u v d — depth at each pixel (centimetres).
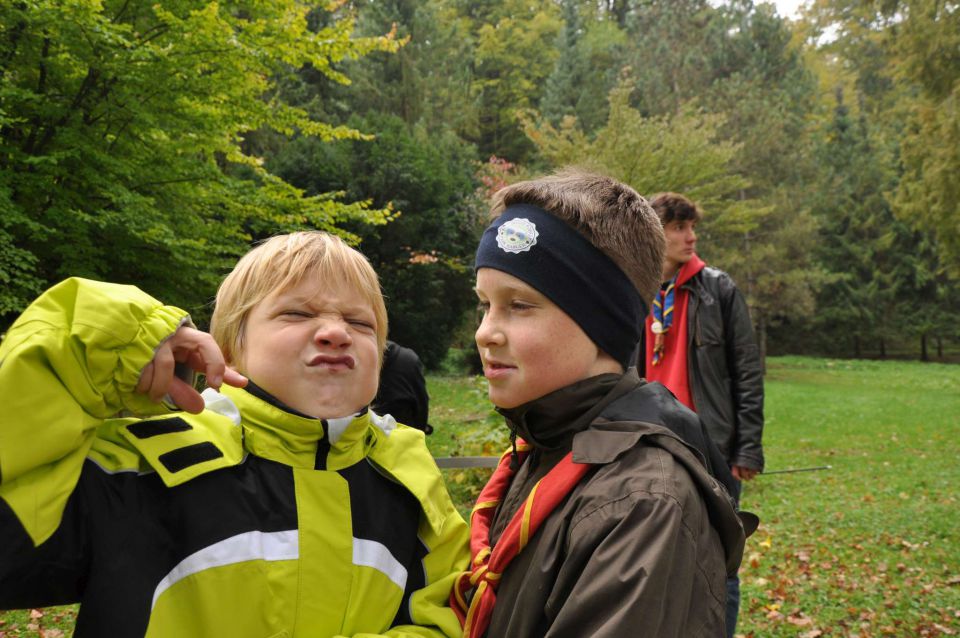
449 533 143
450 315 2270
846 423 1419
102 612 101
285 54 731
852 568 540
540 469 128
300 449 124
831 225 3488
